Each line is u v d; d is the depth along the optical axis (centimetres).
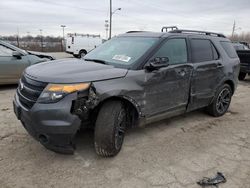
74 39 2406
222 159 343
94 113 319
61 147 298
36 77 303
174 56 402
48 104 283
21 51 716
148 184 282
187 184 284
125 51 389
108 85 310
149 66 354
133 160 330
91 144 365
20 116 314
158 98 375
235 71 529
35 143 362
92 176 292
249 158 349
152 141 389
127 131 422
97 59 393
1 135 384
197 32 482
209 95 476
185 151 361
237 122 496
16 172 293
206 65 451
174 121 482
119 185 278
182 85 410
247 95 763
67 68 325
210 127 461
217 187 281
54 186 272
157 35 410
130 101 335
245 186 285
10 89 699
